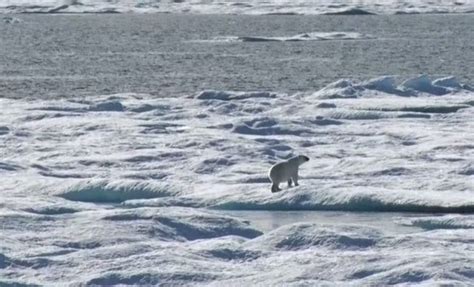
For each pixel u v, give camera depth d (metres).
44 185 59.91
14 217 46.66
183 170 65.75
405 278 34.97
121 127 84.81
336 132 84.88
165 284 35.59
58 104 102.06
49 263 38.25
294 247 41.81
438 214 52.94
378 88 115.44
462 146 73.94
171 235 45.03
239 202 55.31
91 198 58.97
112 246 41.19
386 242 41.88
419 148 75.19
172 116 94.25
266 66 192.38
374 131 84.88
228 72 178.12
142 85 153.62
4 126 85.25
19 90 144.62
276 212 54.28
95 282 35.66
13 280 35.62
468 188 57.50
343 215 53.25
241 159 68.56
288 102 104.44
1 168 65.06
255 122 87.06
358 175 62.75
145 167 66.69
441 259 36.84
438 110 100.62
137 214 48.09
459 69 185.12
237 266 38.25
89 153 72.31
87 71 182.50
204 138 76.81
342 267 36.72
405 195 54.88
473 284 34.19
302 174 63.16
